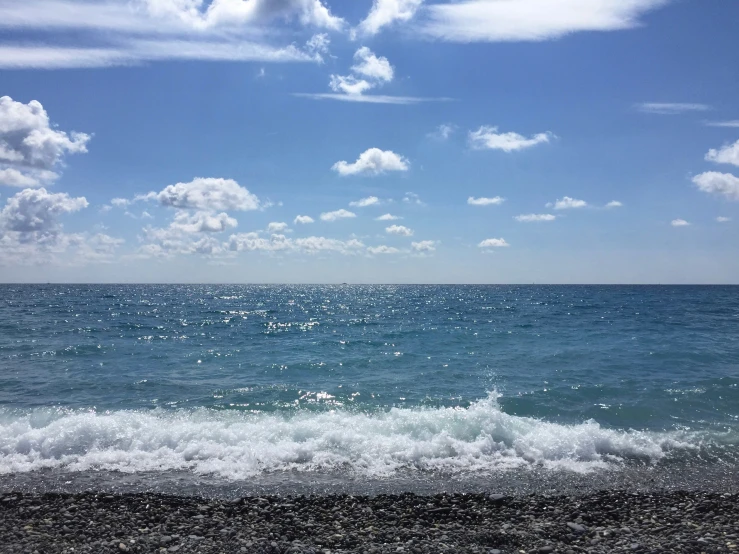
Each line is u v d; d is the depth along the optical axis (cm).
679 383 1731
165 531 745
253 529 755
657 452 1105
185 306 6831
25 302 7388
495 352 2488
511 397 1572
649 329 3438
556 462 1059
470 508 838
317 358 2359
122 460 1060
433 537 732
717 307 6128
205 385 1780
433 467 1034
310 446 1120
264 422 1289
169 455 1084
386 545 705
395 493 905
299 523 777
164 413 1388
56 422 1210
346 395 1633
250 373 2008
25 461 1051
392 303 7744
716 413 1397
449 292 13750
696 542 697
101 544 695
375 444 1133
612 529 753
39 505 834
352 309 6216
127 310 5769
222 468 1024
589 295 10806
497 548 700
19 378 1859
